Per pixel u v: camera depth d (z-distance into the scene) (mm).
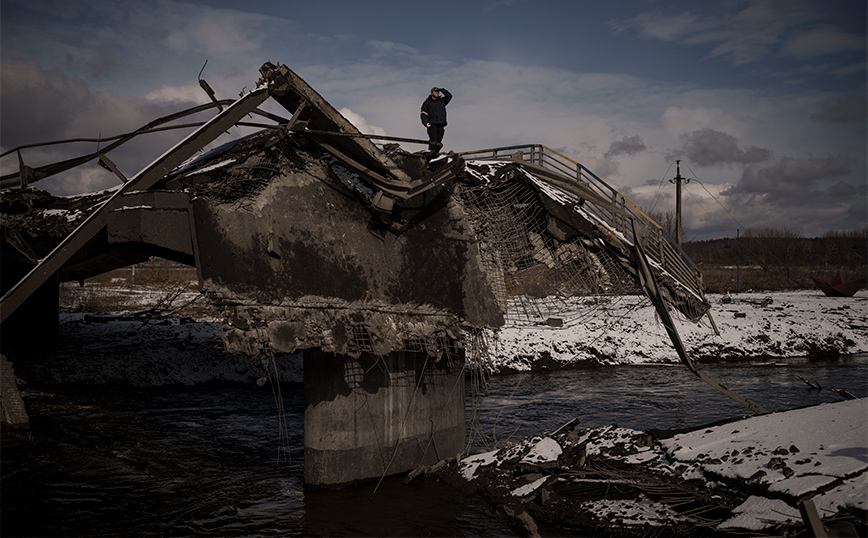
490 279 13250
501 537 9312
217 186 9984
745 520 7816
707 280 58781
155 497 11148
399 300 11727
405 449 12273
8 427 15070
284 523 9984
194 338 23969
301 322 10297
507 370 24453
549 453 11578
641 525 8625
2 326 20984
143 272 53688
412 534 9500
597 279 13680
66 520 10070
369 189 11844
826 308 35250
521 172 13148
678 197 43719
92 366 20797
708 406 18266
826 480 7793
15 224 14812
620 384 22172
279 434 15477
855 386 21156
